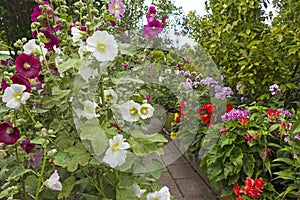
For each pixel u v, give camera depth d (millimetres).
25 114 1212
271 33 3203
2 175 1216
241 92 3447
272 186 2207
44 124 1324
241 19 3719
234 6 3750
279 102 3176
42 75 1217
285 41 3254
